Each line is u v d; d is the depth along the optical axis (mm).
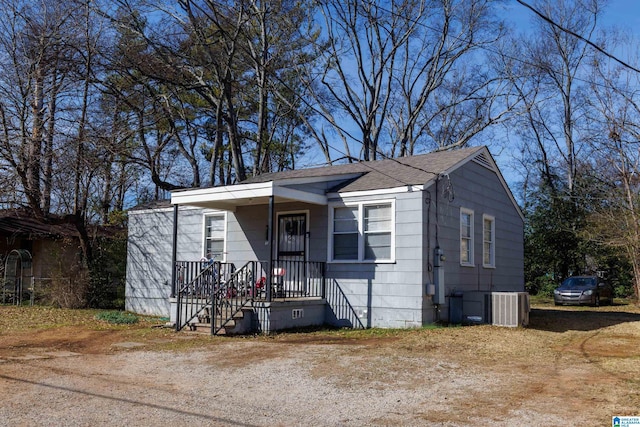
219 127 28641
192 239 19031
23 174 19922
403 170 16391
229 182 35594
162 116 26562
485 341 12133
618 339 12859
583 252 29875
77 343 12367
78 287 21266
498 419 6414
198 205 17141
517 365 9625
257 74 30453
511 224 20328
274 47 29109
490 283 18172
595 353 10914
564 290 23422
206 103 30484
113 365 9781
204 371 9242
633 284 27984
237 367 9523
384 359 10039
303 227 16422
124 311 20172
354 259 15430
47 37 20453
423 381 8398
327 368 9320
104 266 22781
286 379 8586
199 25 25797
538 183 34812
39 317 17297
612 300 25031
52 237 24906
